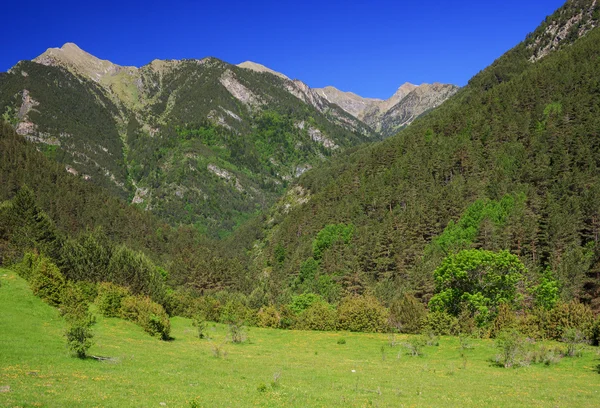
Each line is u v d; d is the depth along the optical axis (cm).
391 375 3122
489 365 3622
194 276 11500
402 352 4366
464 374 3194
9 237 7488
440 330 5450
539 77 17275
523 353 3675
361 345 4897
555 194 9894
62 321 4141
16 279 5012
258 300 8844
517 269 6075
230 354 4000
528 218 8994
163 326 4688
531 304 6372
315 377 2961
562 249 8044
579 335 3994
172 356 3516
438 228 11038
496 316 5550
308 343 5075
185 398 2084
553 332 4625
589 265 6475
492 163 12850
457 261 6053
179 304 7350
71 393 1948
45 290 4634
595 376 3098
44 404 1731
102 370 2605
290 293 10494
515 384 2811
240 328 5284
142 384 2325
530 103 15812
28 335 3309
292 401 2164
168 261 16150
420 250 10219
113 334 4284
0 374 2164
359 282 9212
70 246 7275
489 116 16388
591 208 8531
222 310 7288
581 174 9969
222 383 2548
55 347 3080
